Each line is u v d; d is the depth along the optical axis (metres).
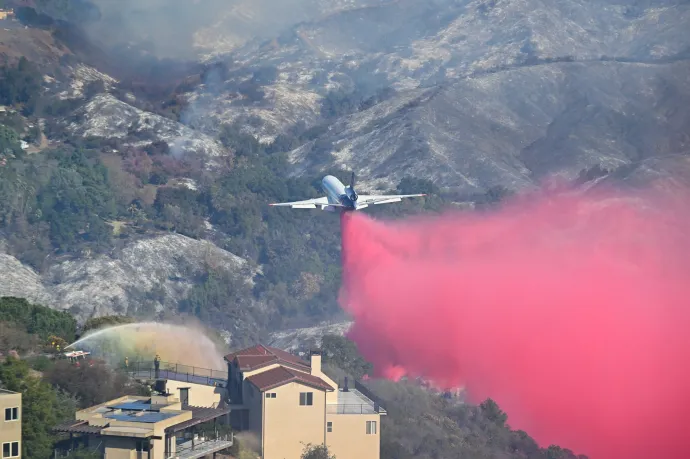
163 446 163.50
